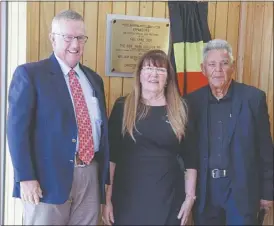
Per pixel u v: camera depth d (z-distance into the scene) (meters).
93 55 2.33
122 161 1.95
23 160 1.62
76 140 1.73
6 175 2.29
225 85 2.02
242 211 1.99
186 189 2.01
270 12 2.54
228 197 2.02
